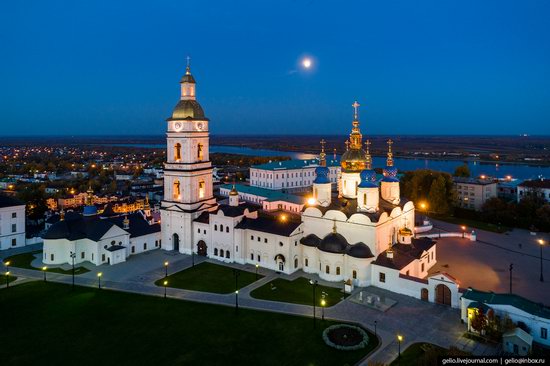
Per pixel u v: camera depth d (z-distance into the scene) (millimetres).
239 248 89812
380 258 75875
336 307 66500
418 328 59094
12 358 52188
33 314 64875
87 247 92125
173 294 72875
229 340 56500
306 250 83438
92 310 66375
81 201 178875
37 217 136375
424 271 81000
